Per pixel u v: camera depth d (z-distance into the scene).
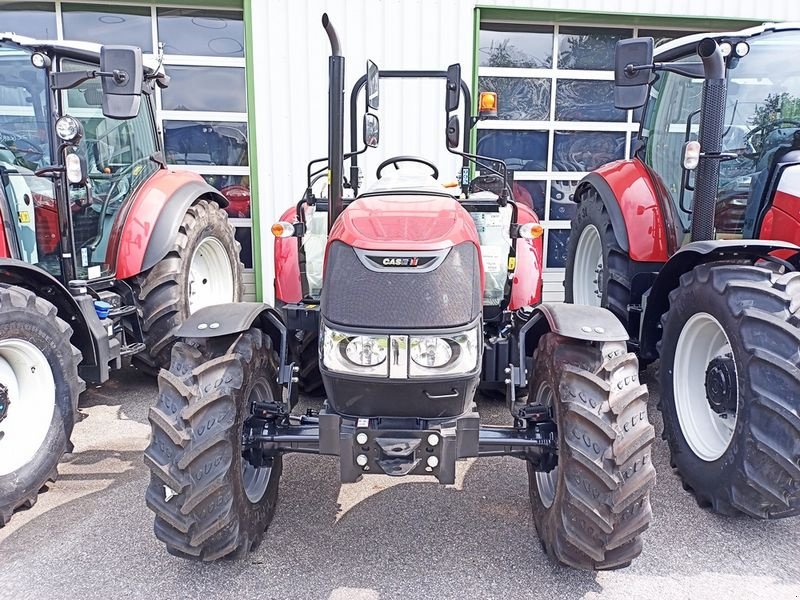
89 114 3.76
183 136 6.25
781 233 2.96
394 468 2.13
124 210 3.94
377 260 2.20
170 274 3.98
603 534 2.06
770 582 2.28
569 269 4.72
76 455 3.33
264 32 5.74
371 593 2.22
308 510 2.77
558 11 6.09
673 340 2.93
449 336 2.12
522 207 4.18
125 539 2.56
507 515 2.73
